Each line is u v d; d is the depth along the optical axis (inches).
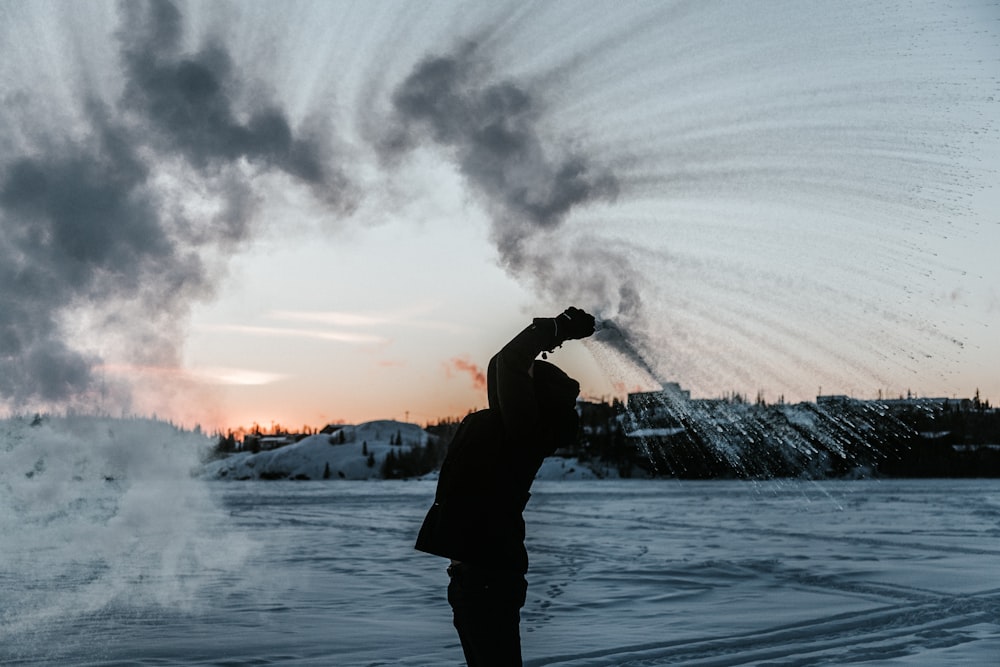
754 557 539.2
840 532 773.9
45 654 251.8
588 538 720.3
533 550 602.5
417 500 1926.7
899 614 317.7
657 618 313.0
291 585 420.8
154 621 309.9
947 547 606.5
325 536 791.7
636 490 2630.4
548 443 113.0
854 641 265.6
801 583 410.3
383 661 239.3
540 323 113.6
